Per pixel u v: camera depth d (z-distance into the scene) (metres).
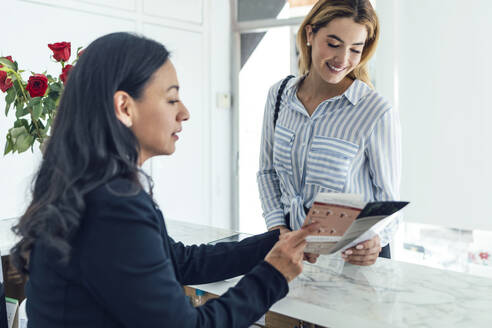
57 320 0.79
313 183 1.50
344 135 1.46
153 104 0.85
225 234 1.58
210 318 0.83
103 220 0.75
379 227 1.04
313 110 1.54
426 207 2.92
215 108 3.69
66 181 0.77
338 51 1.38
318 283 1.10
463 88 2.73
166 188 3.41
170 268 0.81
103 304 0.77
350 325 0.91
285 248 0.92
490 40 2.62
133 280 0.75
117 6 3.04
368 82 1.54
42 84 1.37
